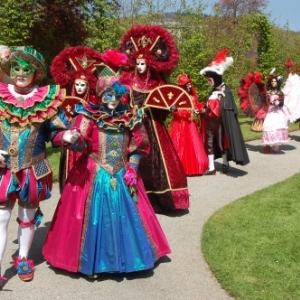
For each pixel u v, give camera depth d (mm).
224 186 6840
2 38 9719
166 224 5148
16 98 3436
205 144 7543
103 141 3738
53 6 10891
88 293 3533
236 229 4895
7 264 4000
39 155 3551
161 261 4117
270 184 6965
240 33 16078
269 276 3764
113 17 11625
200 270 3947
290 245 4430
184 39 12367
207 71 7379
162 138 5445
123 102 3814
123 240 3662
